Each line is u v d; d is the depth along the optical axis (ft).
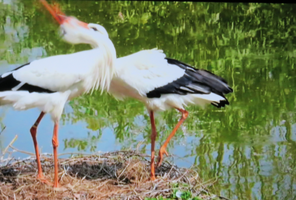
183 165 36.06
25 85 29.45
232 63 54.90
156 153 37.32
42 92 29.71
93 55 30.35
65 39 30.99
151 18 70.08
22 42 58.65
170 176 32.68
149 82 31.81
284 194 32.68
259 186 33.63
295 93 48.44
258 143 39.52
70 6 73.46
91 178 32.32
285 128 42.04
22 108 29.91
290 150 38.24
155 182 31.19
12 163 32.91
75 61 29.81
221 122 43.29
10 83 29.53
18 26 64.54
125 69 31.60
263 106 46.14
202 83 32.42
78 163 33.83
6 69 49.06
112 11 72.08
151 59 32.32
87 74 30.09
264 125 42.73
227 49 59.41
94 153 35.24
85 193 29.89
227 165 36.27
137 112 44.93
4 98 29.58
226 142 39.68
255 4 75.82
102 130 41.42
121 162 34.01
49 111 30.14
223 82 33.35
